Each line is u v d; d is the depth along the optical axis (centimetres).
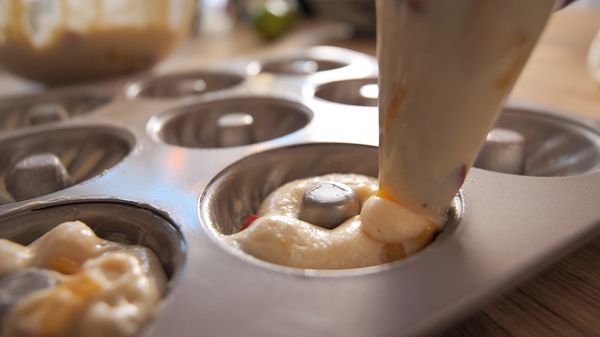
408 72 12
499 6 11
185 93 33
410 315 11
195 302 12
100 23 31
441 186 14
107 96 30
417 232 15
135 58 34
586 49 36
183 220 16
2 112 30
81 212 17
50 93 31
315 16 58
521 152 22
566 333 13
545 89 29
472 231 15
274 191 19
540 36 11
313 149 21
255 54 43
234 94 28
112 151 24
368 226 15
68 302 12
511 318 13
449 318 11
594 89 28
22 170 21
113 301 12
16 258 15
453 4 11
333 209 17
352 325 11
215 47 47
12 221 17
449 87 12
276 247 15
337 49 39
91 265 14
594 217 15
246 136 26
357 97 30
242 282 13
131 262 14
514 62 11
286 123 26
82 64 32
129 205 17
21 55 31
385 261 15
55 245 15
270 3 51
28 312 12
